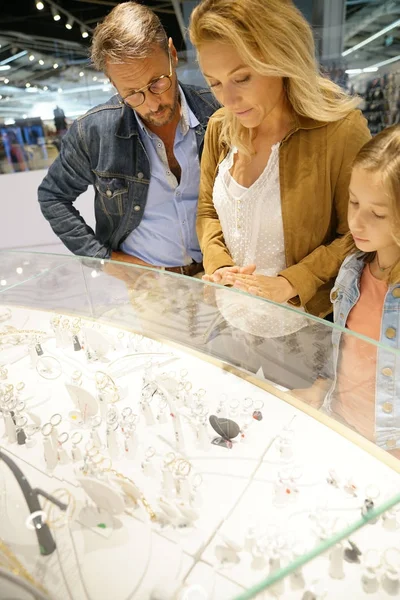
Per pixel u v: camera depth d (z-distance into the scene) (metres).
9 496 0.99
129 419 1.19
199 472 1.02
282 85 1.26
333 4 2.15
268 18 1.08
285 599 0.76
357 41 2.18
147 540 0.87
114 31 1.43
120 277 1.69
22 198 3.11
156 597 0.77
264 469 1.01
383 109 2.21
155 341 1.57
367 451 1.01
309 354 1.20
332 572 0.79
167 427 1.17
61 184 1.99
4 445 1.16
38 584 0.80
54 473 1.05
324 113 1.25
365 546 0.82
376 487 0.92
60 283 1.83
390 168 1.01
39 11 2.50
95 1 2.46
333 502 0.90
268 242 1.45
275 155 1.35
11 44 2.60
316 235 1.42
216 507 0.93
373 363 1.06
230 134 1.40
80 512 0.93
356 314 1.27
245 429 1.13
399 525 0.85
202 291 1.43
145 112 1.59
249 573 0.79
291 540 0.83
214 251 1.56
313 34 1.29
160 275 1.57
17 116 2.84
